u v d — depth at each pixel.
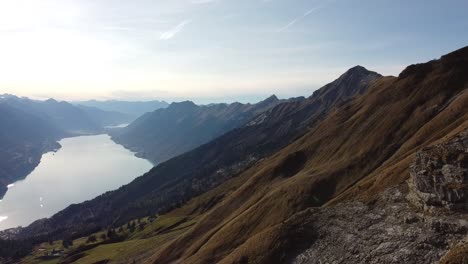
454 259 40.25
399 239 54.34
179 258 136.88
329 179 132.50
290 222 70.25
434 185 56.94
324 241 62.81
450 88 171.75
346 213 67.19
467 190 53.53
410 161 76.00
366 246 56.59
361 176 132.88
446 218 53.03
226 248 106.50
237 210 152.62
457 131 81.81
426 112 160.12
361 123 183.50
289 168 179.50
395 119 166.50
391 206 63.19
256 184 177.75
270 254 65.88
